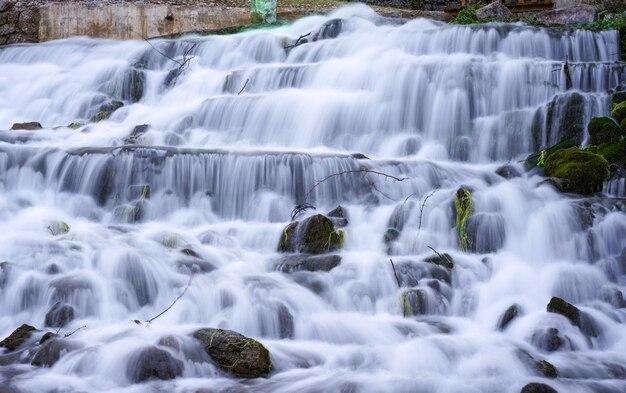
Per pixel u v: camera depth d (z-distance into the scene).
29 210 10.48
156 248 9.04
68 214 10.58
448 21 19.02
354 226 10.01
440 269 8.85
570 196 10.38
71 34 19.47
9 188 10.80
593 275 8.95
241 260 9.20
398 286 8.59
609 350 7.68
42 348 7.00
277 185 10.80
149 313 8.20
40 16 19.66
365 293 8.50
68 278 8.12
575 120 12.10
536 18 17.50
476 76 13.14
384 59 13.76
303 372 6.93
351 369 6.98
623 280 9.16
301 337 7.78
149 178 10.77
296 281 8.55
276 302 7.94
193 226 10.41
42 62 17.77
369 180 10.78
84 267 8.45
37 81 16.44
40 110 15.80
